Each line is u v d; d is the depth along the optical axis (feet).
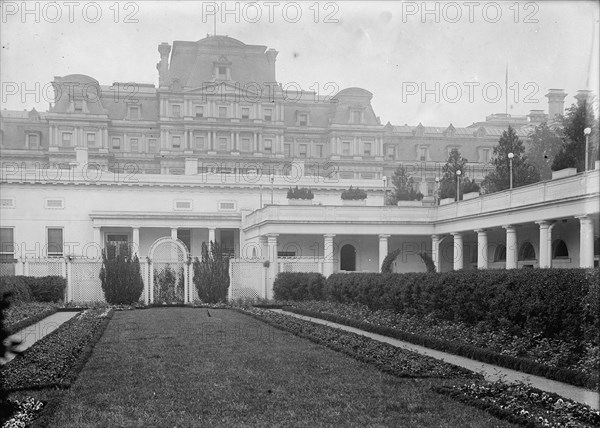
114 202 163.53
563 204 94.48
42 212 159.02
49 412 27.55
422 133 208.23
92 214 156.66
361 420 26.53
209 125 205.77
